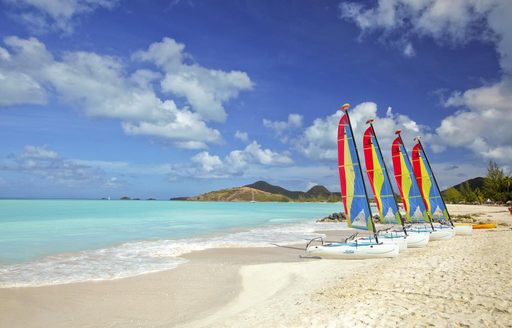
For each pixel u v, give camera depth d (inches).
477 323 350.3
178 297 568.7
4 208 3740.2
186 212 3479.3
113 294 583.2
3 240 1187.3
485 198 4010.8
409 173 1147.3
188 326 441.1
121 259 882.1
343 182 892.6
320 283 619.2
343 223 2215.8
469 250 804.0
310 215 3417.8
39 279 672.4
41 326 448.1
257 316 453.4
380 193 1000.2
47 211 3157.0
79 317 478.3
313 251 870.4
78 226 1718.8
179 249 1043.9
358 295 499.8
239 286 638.5
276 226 1969.7
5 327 443.8
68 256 916.0
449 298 438.3
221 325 429.7
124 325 450.9
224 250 1040.8
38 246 1069.8
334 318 402.3
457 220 1787.6
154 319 470.6
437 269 610.9
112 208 4128.9
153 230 1609.3
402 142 1156.5
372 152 1008.2
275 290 606.2
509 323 344.8
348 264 780.6
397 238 943.7
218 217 2743.6
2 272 728.3
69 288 614.5
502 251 745.0
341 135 894.4
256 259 898.7
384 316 391.9
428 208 1217.4
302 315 432.8
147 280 673.6
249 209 4938.5
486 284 484.4
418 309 407.2
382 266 706.8
